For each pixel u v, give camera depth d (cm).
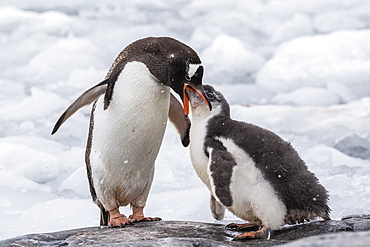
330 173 2145
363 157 2395
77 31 4525
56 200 1942
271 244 1170
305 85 3488
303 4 5009
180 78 1356
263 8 5025
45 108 3069
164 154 2353
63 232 1337
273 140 1308
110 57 3959
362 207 1766
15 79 3669
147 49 1387
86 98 1413
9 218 1859
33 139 2609
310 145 2472
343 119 2752
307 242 766
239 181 1270
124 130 1384
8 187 2103
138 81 1363
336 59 3728
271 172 1253
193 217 1736
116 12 5059
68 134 2722
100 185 1455
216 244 1112
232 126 1355
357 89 3366
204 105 1396
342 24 4466
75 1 5391
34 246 1242
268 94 3400
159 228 1332
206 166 1361
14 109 3058
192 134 1408
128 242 1105
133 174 1442
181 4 5319
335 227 1248
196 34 4419
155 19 4828
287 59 3734
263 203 1247
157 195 1959
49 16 4731
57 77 3675
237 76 3691
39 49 4191
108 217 1554
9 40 4369
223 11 5006
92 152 1448
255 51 4166
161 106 1395
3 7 5156
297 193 1241
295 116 2794
